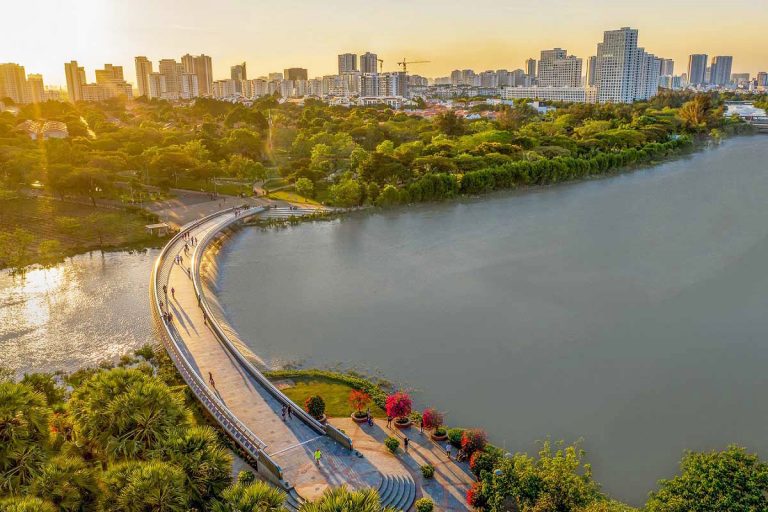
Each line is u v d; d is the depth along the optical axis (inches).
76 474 1534.2
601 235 5511.8
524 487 1888.5
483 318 3762.3
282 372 3051.2
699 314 3718.0
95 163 7101.4
